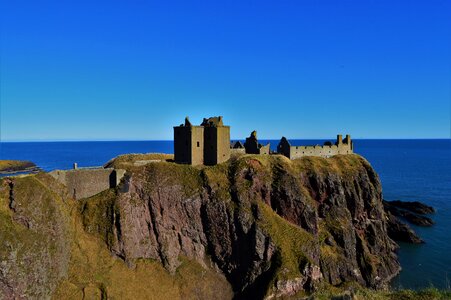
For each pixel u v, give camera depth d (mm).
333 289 87625
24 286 64875
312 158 114562
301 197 98688
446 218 148250
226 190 94000
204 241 91500
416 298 37000
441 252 114000
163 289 82062
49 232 73250
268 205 97250
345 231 101938
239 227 89688
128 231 83875
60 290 70438
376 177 119812
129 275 80562
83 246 79688
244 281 86375
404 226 127000
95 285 74438
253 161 101125
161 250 86812
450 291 39500
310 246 91500
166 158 117500
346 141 131125
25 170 188750
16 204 70812
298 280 84312
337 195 107500
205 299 84438
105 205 85750
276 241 88688
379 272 99438
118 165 94688
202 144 104438
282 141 115500
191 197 91312
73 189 86188
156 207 89062
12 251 64938
